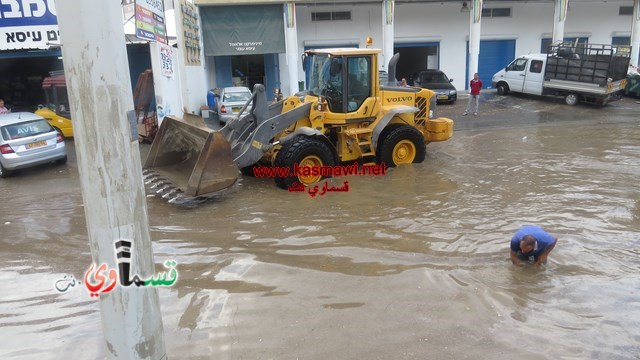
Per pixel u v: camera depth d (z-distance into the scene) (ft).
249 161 28.76
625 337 13.35
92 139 8.11
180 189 26.25
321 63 32.07
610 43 86.89
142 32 40.98
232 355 12.71
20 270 18.79
